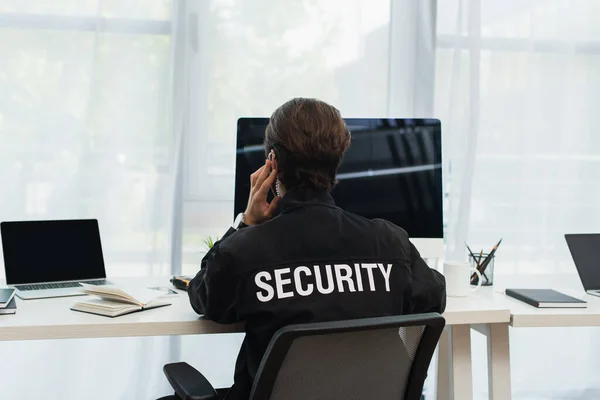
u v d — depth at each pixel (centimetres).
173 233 239
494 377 161
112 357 241
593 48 265
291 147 120
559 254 264
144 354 242
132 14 236
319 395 109
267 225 117
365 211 174
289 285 112
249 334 120
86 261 191
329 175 123
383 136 176
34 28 233
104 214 236
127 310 141
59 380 237
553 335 272
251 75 246
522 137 259
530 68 259
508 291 173
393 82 253
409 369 115
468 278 169
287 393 106
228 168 244
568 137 264
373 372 111
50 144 233
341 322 99
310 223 117
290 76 249
